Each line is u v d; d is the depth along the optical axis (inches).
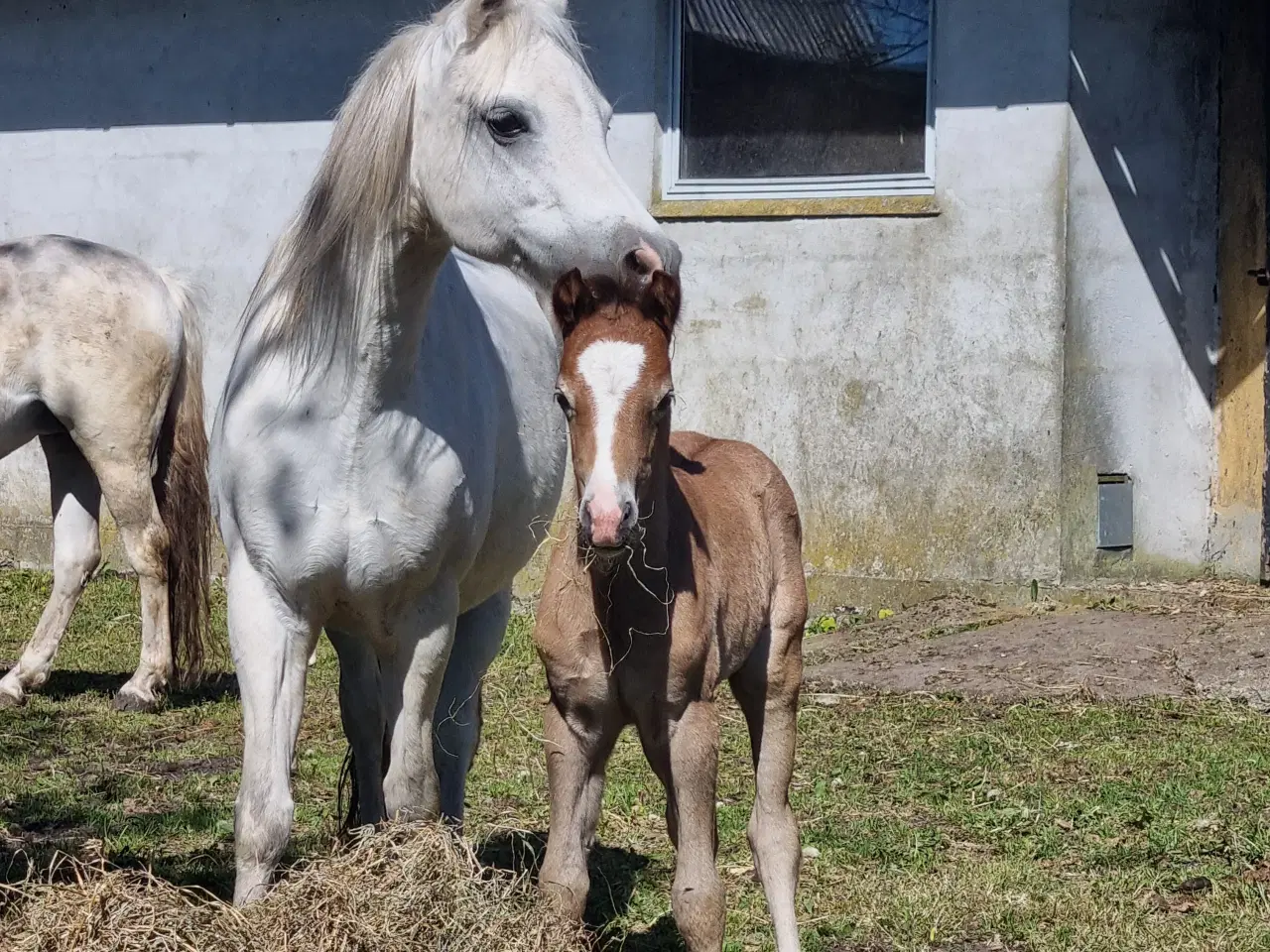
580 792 134.7
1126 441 349.7
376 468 142.6
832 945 163.2
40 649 271.4
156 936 124.3
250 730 141.9
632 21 365.4
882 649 309.4
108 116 414.3
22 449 420.2
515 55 138.3
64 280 258.7
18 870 179.9
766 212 357.1
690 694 131.7
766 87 362.3
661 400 123.6
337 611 148.8
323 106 397.4
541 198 136.6
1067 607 332.5
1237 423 350.9
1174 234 350.9
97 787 221.0
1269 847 189.5
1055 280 336.2
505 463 169.0
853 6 354.9
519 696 275.7
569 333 127.0
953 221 343.9
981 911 170.1
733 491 153.7
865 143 355.9
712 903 129.3
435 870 130.8
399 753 150.3
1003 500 341.7
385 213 140.9
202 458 271.0
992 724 254.7
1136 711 260.5
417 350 143.7
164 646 270.2
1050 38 334.0
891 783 223.5
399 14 390.3
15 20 419.2
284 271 149.7
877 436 351.6
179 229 410.3
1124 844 194.4
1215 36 348.5
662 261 130.9
